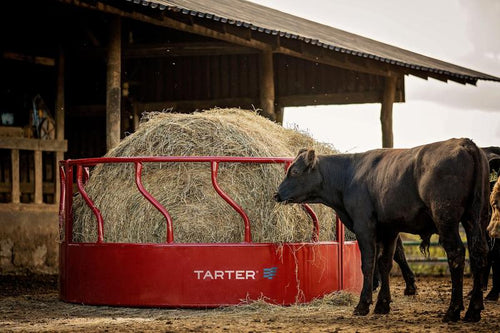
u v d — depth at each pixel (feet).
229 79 57.88
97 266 28.53
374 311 26.63
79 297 28.99
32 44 50.08
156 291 27.78
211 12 40.81
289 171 26.73
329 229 30.40
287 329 22.59
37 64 49.29
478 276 23.72
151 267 27.84
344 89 58.80
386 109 57.62
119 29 42.78
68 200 30.07
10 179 46.60
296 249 28.40
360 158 26.48
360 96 58.39
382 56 51.85
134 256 27.99
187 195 28.48
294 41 48.73
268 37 47.96
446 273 55.42
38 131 50.29
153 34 56.08
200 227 27.99
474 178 23.48
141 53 54.08
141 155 29.73
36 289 36.35
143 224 28.30
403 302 31.04
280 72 60.39
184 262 27.71
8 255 44.34
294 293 28.27
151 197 27.96
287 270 28.19
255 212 28.25
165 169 29.12
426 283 43.57
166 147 29.63
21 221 45.09
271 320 24.81
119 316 26.68
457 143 23.81
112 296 28.22
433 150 24.13
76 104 59.41
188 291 27.71
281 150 30.37
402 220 24.94
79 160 29.53
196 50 53.83
